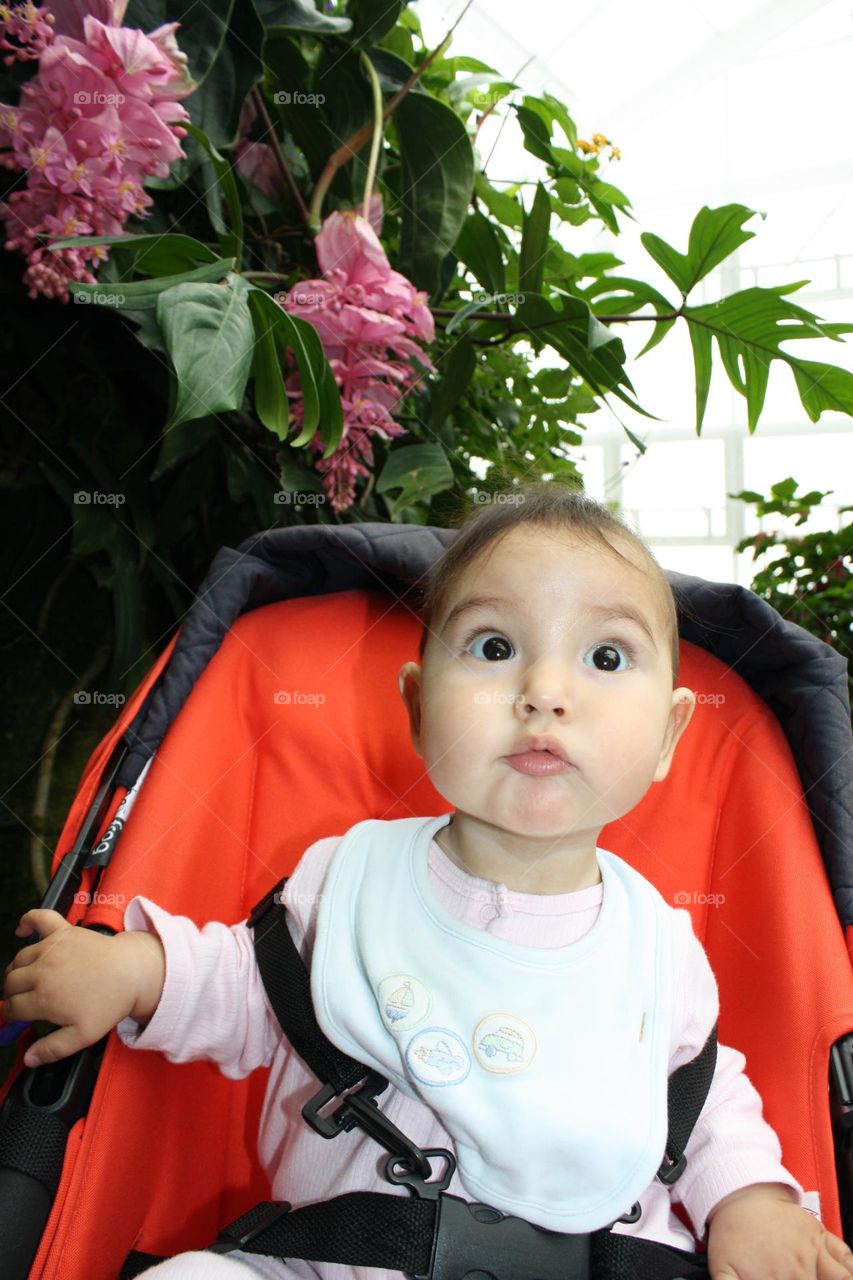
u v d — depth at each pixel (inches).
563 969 22.6
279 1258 21.1
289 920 25.1
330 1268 20.5
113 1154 21.6
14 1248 18.4
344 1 49.3
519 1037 21.4
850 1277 19.9
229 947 24.2
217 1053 23.6
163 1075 24.2
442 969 22.5
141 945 22.7
